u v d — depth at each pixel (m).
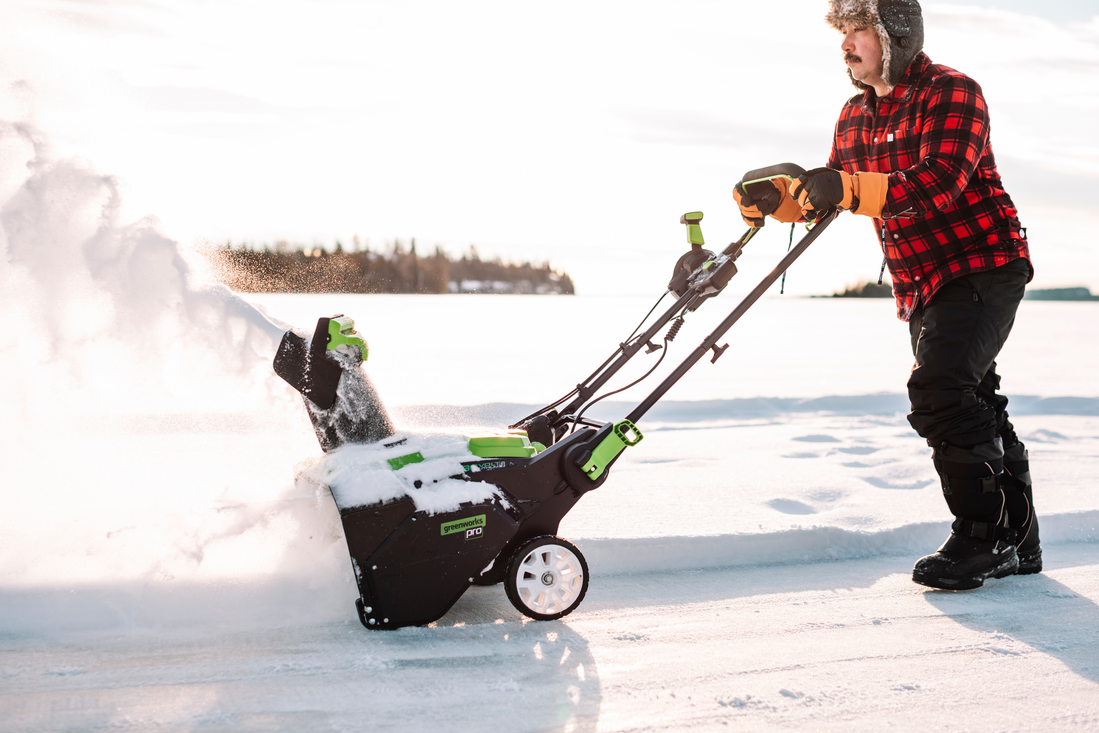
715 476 4.04
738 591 2.55
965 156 2.38
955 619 2.32
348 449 2.22
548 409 2.59
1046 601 2.50
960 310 2.55
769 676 1.89
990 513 2.58
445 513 2.08
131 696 1.70
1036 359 11.88
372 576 2.04
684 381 8.40
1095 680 1.91
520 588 2.17
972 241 2.55
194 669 1.85
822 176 2.31
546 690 1.78
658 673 1.89
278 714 1.64
